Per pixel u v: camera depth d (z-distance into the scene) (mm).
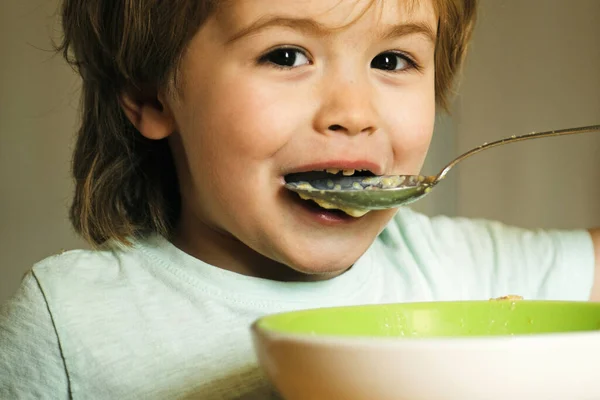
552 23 992
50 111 1092
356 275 664
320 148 585
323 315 494
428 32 613
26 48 1087
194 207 646
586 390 424
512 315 517
